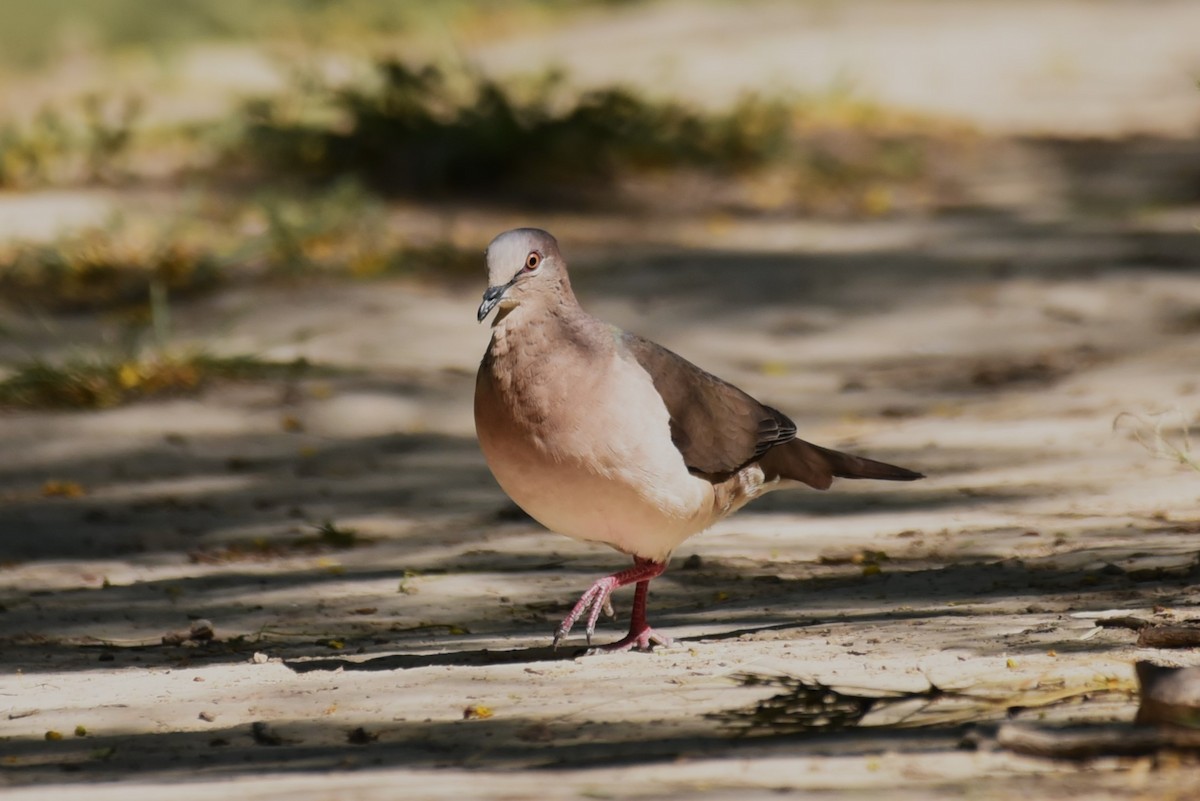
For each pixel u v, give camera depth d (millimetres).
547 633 9055
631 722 6852
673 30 40906
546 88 26094
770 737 6516
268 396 15469
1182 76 35031
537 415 7996
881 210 23875
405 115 24938
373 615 9648
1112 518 10820
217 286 19203
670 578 10242
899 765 6039
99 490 13188
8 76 34250
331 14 41250
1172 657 7309
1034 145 28500
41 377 15430
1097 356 16094
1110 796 5645
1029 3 45875
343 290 19000
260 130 24750
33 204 22266
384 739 6805
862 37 39844
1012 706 6734
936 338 17312
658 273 20062
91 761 6680
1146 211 23047
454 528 12000
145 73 34188
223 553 11414
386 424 14938
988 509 11414
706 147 26094
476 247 21156
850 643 8062
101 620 9664
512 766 6266
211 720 7285
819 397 15539
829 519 11539
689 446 8406
